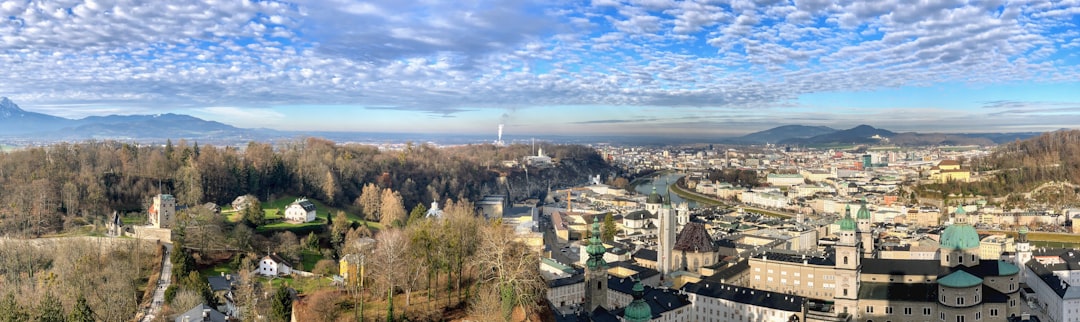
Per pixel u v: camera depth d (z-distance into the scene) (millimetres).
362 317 199125
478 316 199625
